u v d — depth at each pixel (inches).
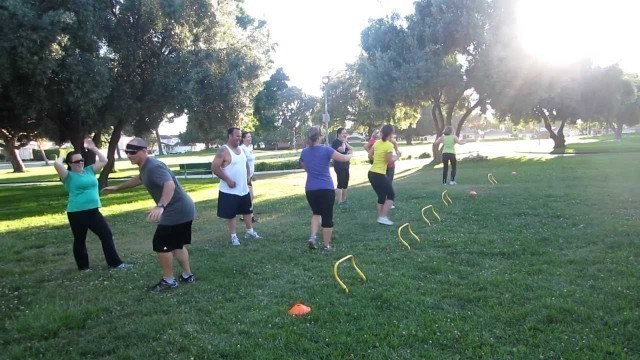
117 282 228.7
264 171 1106.1
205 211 456.4
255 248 286.2
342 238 304.0
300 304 183.9
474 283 204.2
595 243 262.5
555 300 178.1
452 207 399.2
